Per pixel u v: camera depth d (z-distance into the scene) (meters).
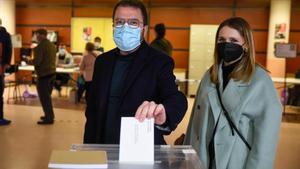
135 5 1.48
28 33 11.34
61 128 5.46
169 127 1.23
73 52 10.89
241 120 1.68
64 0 10.91
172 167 0.93
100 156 0.96
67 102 8.12
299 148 4.72
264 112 1.64
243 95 1.68
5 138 4.76
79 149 1.04
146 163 0.96
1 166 3.62
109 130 1.49
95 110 1.60
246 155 1.68
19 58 11.05
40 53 5.51
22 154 4.06
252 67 1.71
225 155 1.67
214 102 1.75
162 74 1.47
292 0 9.51
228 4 10.15
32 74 10.15
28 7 11.27
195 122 1.86
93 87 1.63
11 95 8.85
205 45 9.70
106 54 1.64
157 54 1.52
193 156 1.03
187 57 10.48
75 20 10.82
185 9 10.38
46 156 4.01
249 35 1.72
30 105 7.51
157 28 4.82
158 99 1.48
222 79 1.77
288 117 7.15
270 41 9.34
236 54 1.72
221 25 1.80
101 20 10.68
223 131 1.70
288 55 7.01
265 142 1.62
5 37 5.25
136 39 1.48
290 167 3.92
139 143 0.98
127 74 1.50
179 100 1.35
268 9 9.95
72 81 9.35
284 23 9.09
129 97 1.46
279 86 7.78
